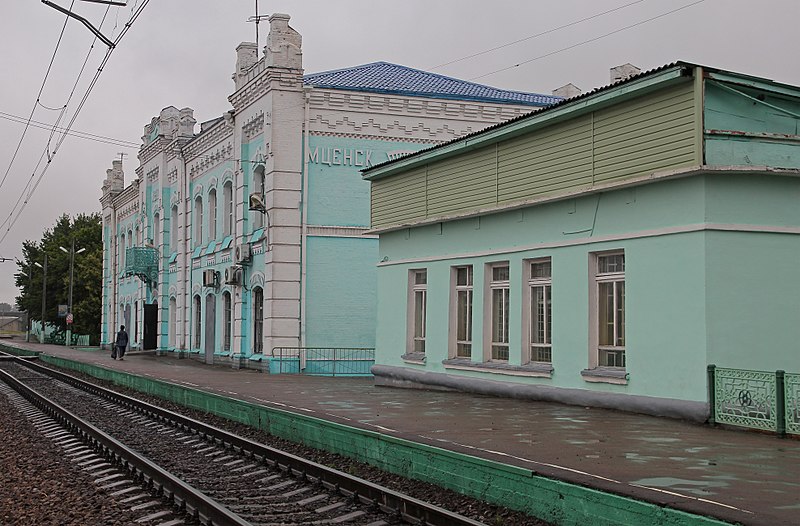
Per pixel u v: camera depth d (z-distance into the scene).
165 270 45.34
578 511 8.06
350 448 12.55
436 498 9.77
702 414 13.41
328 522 8.95
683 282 14.12
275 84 30.45
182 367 34.84
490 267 19.70
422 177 22.44
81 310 77.94
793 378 11.96
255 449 13.08
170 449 14.59
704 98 14.07
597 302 16.36
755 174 13.99
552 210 17.45
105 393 25.03
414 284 23.05
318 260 30.81
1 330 130.38
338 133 31.17
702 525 6.81
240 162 33.56
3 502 10.24
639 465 9.69
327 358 30.64
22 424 18.77
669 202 14.53
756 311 13.83
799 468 9.48
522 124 18.00
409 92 31.81
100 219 91.38
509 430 12.92
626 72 22.83
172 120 45.12
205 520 8.84
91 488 11.02
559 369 17.03
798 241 14.14
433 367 21.52
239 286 33.62
